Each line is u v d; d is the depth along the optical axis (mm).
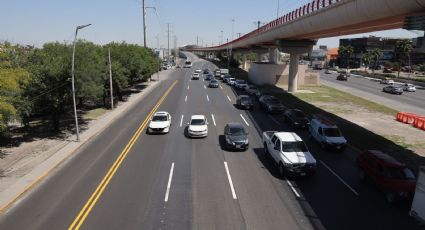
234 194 18500
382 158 19344
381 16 24641
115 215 16141
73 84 28750
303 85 72250
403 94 64375
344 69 126312
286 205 17359
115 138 29891
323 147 27125
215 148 26812
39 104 30203
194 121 30609
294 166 20516
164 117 32094
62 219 15789
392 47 129250
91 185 19625
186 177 20812
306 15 39750
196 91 60938
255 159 24359
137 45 67688
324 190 19359
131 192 18656
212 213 16375
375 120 38250
